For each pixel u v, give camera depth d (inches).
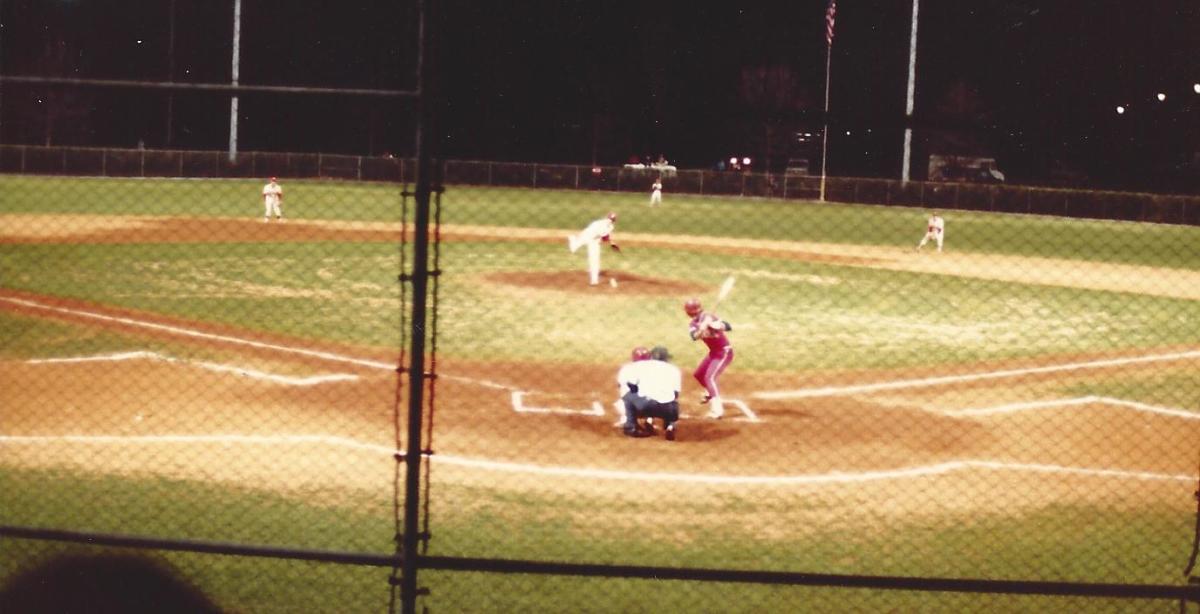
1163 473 456.8
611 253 1270.9
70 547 330.0
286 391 546.0
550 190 2329.0
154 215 1485.0
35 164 1982.0
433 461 439.8
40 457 426.9
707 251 1341.0
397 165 2219.5
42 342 641.0
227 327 709.3
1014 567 346.6
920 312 893.2
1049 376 649.0
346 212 1635.1
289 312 770.8
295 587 310.0
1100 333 809.5
